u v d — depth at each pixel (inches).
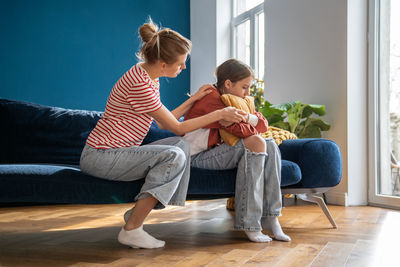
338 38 124.0
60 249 67.1
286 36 146.2
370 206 118.7
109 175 64.0
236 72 75.9
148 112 65.1
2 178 59.9
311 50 134.8
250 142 70.6
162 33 66.0
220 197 74.7
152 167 63.4
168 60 65.2
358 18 122.4
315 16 133.0
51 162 88.5
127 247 67.7
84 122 92.4
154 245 66.4
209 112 74.5
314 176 79.7
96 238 75.8
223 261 58.3
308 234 77.4
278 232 72.2
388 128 117.3
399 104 113.6
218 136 75.8
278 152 73.4
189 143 74.7
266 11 156.8
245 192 70.0
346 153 120.6
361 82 122.8
